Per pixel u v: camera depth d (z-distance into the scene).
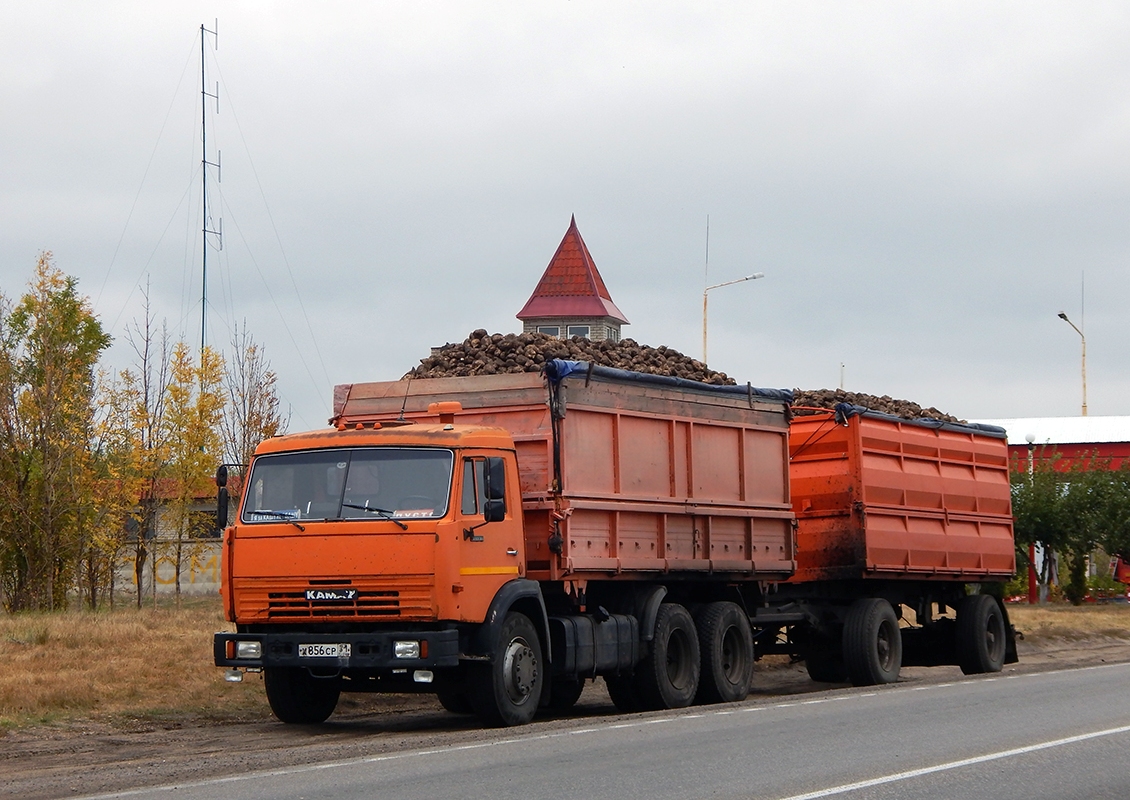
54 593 32.25
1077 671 20.22
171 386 33.84
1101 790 9.17
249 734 13.73
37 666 16.75
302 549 13.32
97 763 11.51
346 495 13.44
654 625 16.23
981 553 23.41
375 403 16.08
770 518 18.77
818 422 20.50
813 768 10.00
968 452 23.31
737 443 18.30
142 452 33.41
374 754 11.03
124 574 44.09
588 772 9.79
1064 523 48.44
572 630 14.77
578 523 15.03
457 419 15.49
